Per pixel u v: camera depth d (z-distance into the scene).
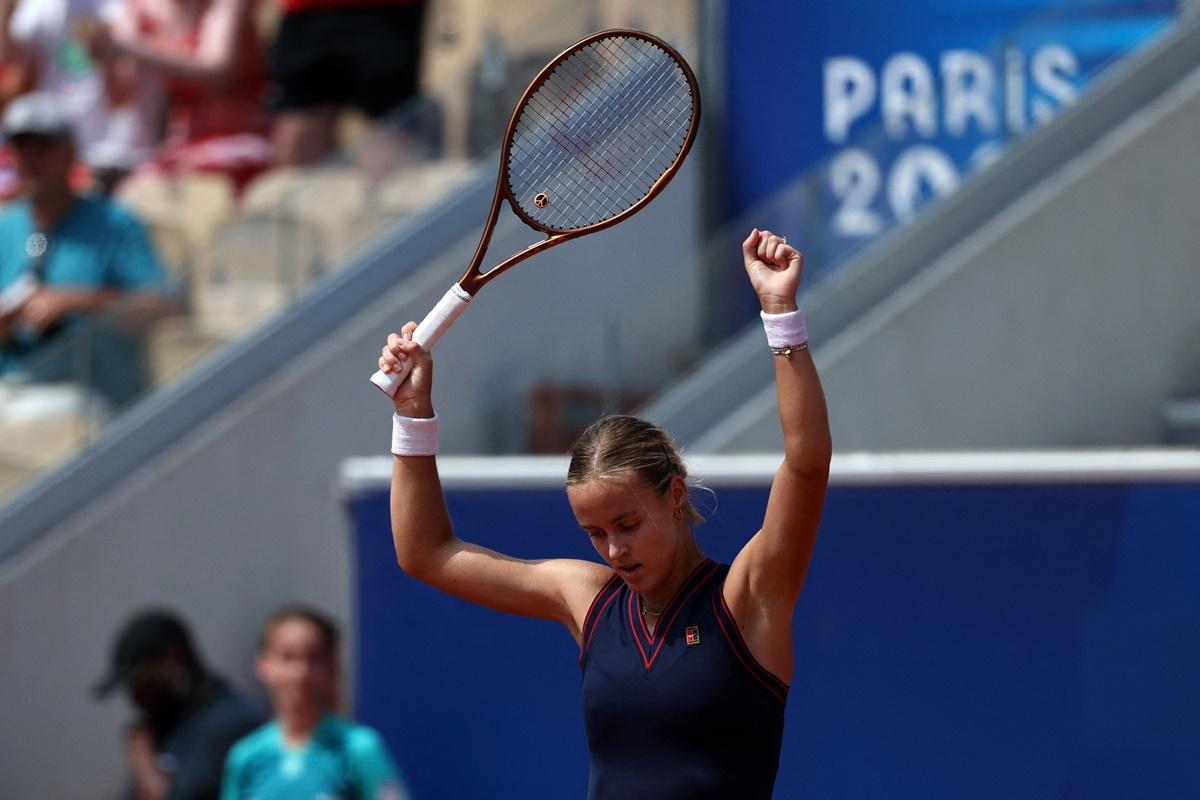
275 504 27.19
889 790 16.84
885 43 27.59
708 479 17.20
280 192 29.14
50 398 27.16
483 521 18.03
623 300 25.45
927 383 26.20
